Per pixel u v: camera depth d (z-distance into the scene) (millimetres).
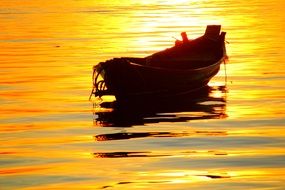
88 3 181000
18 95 71375
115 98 69500
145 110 63469
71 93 72125
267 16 142500
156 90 67500
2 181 41438
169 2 181125
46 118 60688
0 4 180000
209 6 166750
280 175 41719
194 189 39594
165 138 52188
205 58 76000
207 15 146125
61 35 120750
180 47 75500
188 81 69812
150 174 42531
